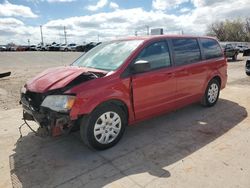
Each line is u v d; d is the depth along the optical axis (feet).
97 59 13.97
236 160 10.69
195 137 13.16
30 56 96.37
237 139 12.77
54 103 10.61
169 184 9.13
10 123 15.84
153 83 13.21
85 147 12.25
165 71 13.83
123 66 12.17
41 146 12.46
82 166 10.54
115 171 10.10
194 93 16.33
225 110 17.60
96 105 10.98
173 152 11.56
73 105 10.43
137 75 12.50
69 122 10.66
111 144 12.08
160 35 14.57
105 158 11.15
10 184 9.41
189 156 11.14
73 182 9.45
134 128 14.55
